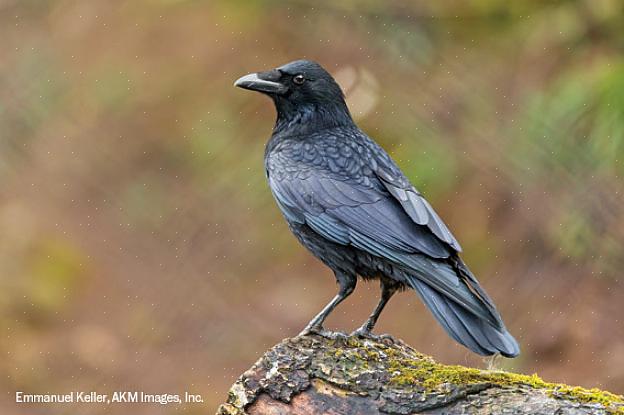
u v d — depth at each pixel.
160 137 17.45
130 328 15.11
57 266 16.09
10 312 15.50
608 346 12.52
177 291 15.54
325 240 8.46
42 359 14.58
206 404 13.68
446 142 14.04
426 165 13.83
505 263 13.60
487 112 14.02
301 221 8.57
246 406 7.09
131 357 14.67
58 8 20.08
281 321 14.71
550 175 13.30
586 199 13.11
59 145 17.86
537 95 12.88
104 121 18.16
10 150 18.03
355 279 8.49
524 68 13.95
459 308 7.52
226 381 14.04
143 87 18.12
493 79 14.15
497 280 13.46
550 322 12.90
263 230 16.05
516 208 13.70
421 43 14.23
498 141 13.78
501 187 13.76
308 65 9.27
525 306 13.12
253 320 14.75
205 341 14.73
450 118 14.18
